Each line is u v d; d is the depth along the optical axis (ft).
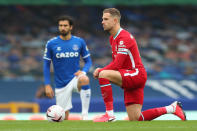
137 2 263.70
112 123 63.21
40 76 256.73
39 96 185.06
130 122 65.67
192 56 302.86
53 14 316.40
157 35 321.93
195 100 197.77
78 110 178.60
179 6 336.90
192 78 240.94
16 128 54.60
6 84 225.15
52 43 94.27
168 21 333.01
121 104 183.01
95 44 298.15
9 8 308.60
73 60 95.04
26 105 176.14
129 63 70.79
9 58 271.28
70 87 94.94
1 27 302.86
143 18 331.98
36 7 313.53
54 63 95.25
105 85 69.82
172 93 228.84
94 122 67.46
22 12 310.45
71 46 94.68
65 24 93.09
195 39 323.16
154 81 234.38
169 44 314.55
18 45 287.89
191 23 334.24
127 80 69.00
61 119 69.97
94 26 318.04
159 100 192.54
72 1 256.73
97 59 280.72
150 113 70.28
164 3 265.54
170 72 275.18
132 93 71.15
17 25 307.17
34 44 291.99
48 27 310.86
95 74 70.44
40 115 137.90
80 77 91.97
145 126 55.67
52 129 51.44
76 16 319.27
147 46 308.40
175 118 133.08
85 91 96.22
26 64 267.80
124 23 326.44
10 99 219.20
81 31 312.71
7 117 128.98
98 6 322.14
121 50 69.72
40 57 277.85
